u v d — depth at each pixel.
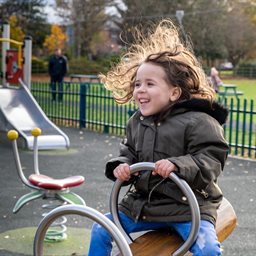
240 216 5.41
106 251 2.52
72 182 4.30
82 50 46.75
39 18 44.38
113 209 2.46
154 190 2.44
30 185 4.38
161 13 43.47
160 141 2.46
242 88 29.91
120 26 45.75
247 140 11.46
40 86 14.48
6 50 12.26
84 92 12.66
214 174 2.34
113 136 11.41
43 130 10.05
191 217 2.30
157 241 2.50
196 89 2.57
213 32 44.84
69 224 4.96
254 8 45.66
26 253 4.23
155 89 2.47
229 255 4.27
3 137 9.95
